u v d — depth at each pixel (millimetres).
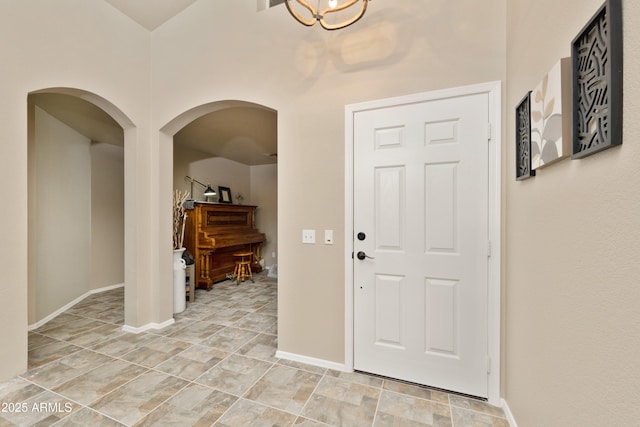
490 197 1694
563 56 1000
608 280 758
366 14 1982
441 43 1796
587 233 857
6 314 1855
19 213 1910
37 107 3006
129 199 2713
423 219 1842
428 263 1832
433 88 1810
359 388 1824
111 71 2467
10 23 1866
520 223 1438
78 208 3768
